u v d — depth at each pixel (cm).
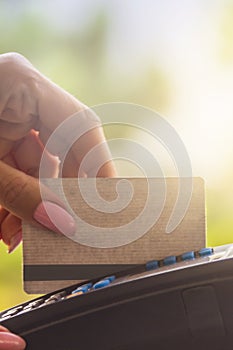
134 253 69
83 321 58
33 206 69
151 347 57
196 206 69
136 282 58
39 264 69
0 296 138
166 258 68
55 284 69
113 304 57
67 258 69
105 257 69
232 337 55
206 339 56
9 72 90
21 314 61
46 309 60
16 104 90
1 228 93
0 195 72
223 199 141
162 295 56
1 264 140
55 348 58
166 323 56
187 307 56
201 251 68
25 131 92
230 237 139
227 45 152
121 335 57
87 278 69
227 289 55
